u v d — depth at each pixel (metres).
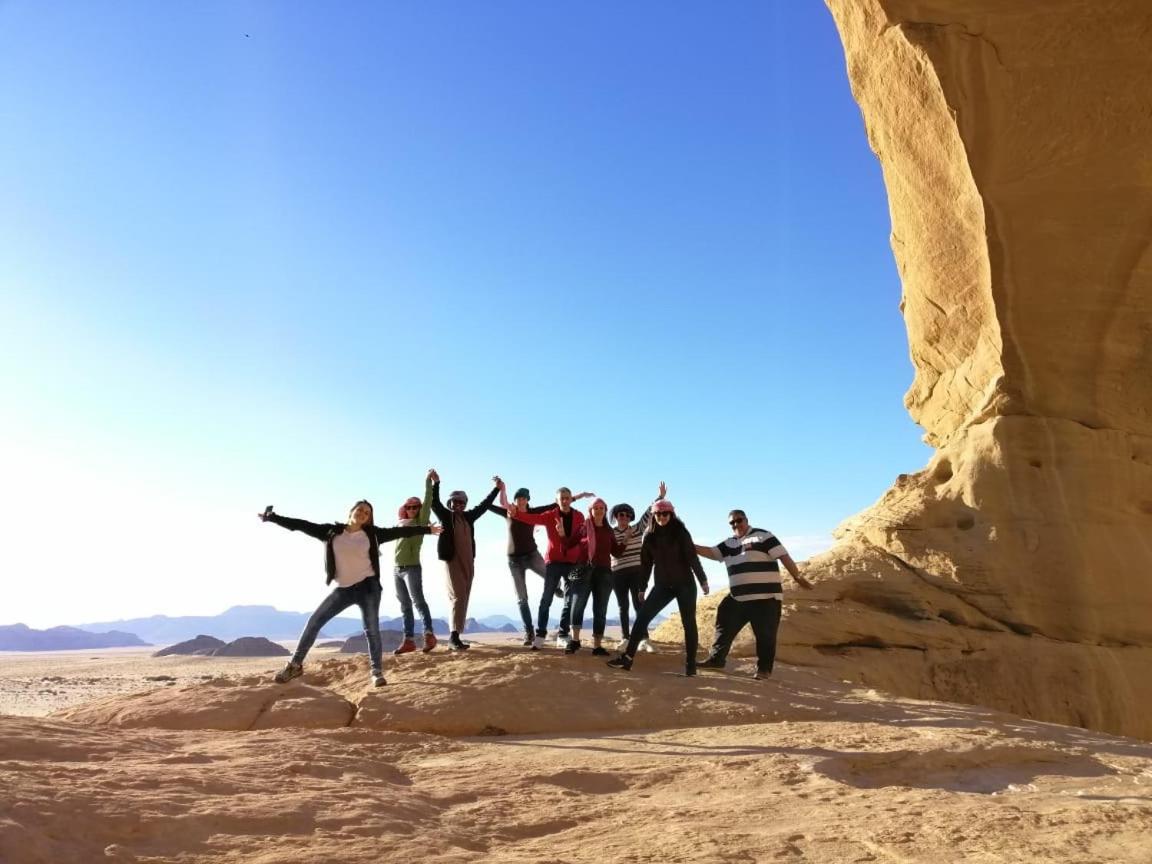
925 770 5.76
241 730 6.83
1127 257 13.87
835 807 4.55
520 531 10.09
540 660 8.71
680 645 12.02
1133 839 4.05
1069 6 13.27
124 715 7.12
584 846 3.80
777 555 9.91
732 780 5.20
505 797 4.69
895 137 15.37
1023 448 13.84
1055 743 6.76
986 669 12.38
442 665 8.48
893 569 13.74
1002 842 3.93
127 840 3.21
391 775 5.09
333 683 8.40
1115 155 13.55
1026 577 13.05
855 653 12.43
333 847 3.34
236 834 3.45
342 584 7.98
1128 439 14.11
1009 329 14.23
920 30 13.77
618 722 7.33
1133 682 12.42
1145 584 13.17
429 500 9.61
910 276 16.61
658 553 9.03
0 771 3.73
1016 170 13.77
